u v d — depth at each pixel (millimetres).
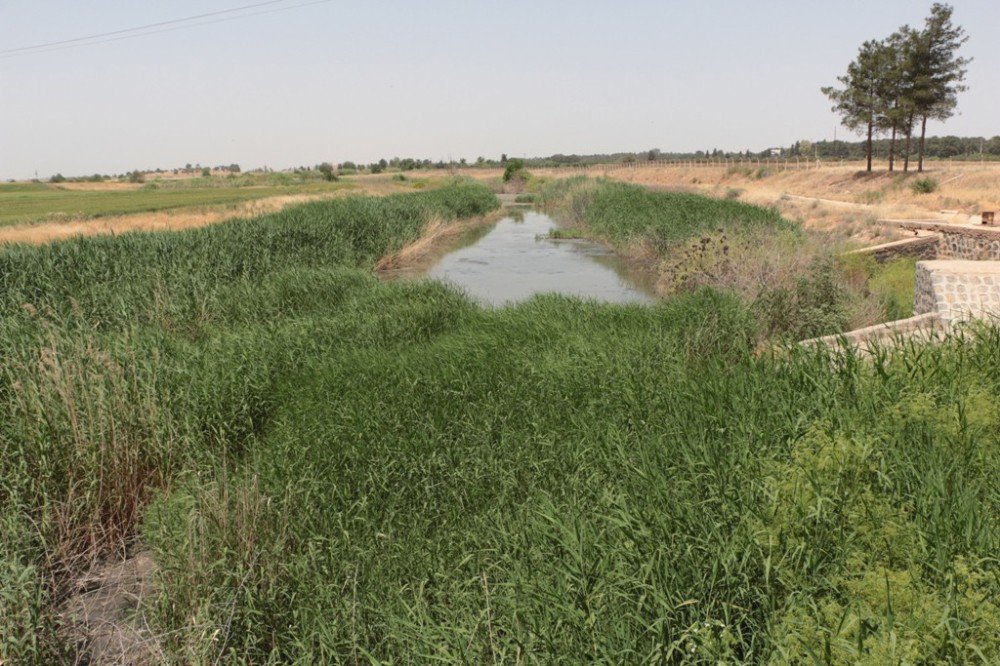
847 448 4023
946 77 45188
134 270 13492
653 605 3457
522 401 6727
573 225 35250
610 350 7934
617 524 3996
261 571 4504
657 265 19547
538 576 3916
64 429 6168
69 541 5305
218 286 12812
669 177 85625
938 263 10164
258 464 5883
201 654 3926
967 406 4660
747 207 24031
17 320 9188
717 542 3705
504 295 17375
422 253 24953
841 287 11688
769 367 6301
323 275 13562
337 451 5949
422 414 6562
